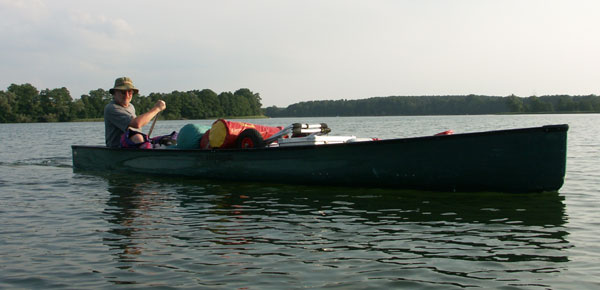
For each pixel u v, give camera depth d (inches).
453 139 240.1
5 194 261.3
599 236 166.1
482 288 123.2
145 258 148.4
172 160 323.6
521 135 231.5
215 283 128.3
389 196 243.9
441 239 165.0
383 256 148.1
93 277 133.5
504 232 173.0
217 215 205.3
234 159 297.1
